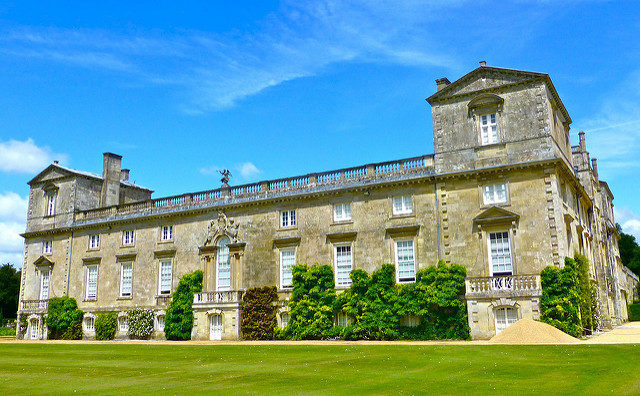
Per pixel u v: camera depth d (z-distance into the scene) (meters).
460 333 33.38
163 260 46.91
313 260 40.09
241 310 41.19
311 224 40.78
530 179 33.78
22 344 38.38
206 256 44.44
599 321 40.66
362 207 39.19
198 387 16.17
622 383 14.93
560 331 28.89
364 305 36.59
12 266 94.06
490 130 35.75
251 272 42.41
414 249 36.69
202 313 42.34
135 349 30.62
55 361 24.94
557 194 33.25
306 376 18.02
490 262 34.16
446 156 36.50
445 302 33.75
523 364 19.17
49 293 52.72
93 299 49.75
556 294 31.19
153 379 18.17
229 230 44.09
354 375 17.98
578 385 14.83
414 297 35.34
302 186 41.84
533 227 33.06
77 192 53.62
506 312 32.22
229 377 18.19
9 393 15.66
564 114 39.97
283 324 40.16
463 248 34.97
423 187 37.31
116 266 49.16
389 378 17.09
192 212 46.09
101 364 23.30
